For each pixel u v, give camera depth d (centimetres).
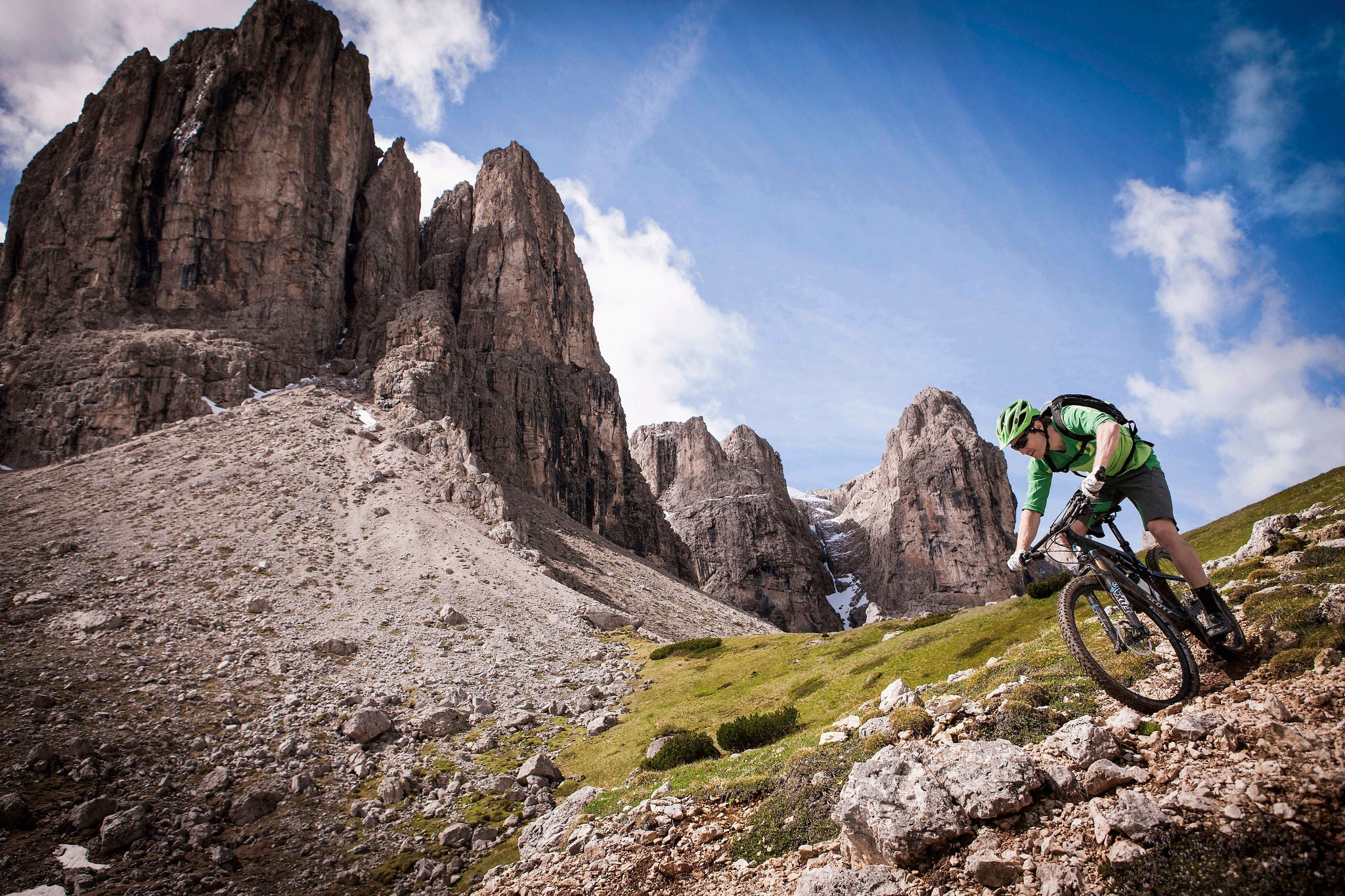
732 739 2556
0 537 6044
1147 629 714
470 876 2420
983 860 613
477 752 3791
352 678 4656
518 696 4828
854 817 739
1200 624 726
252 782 3156
